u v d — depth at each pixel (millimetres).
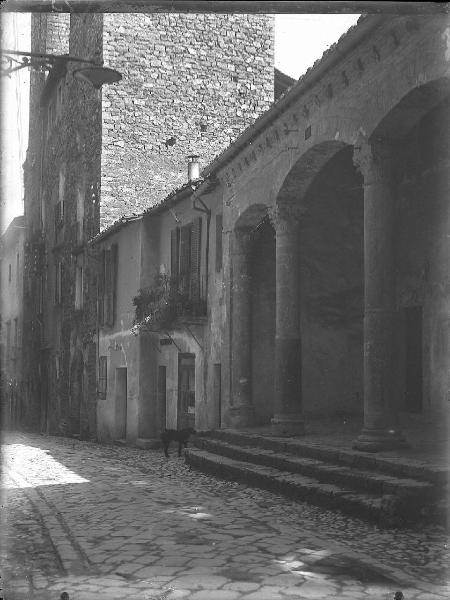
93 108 27375
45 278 36250
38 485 11617
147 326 19047
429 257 14102
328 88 11398
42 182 37438
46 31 31875
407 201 14781
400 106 9602
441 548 6852
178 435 16953
